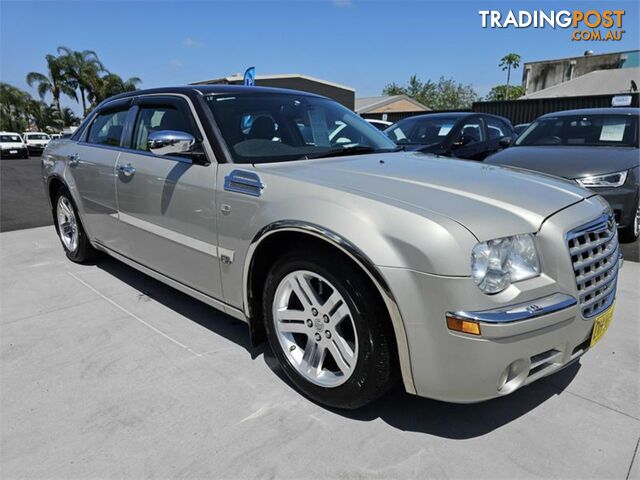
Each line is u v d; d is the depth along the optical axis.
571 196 2.33
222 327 3.24
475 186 2.28
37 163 22.23
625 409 2.34
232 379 2.62
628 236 5.17
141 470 1.98
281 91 3.48
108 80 40.69
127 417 2.31
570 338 2.03
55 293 3.87
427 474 1.95
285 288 2.43
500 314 1.82
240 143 2.78
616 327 3.21
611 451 2.06
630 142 5.61
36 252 5.10
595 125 6.05
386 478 1.93
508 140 7.68
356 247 1.96
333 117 3.49
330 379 2.30
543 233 2.00
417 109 43.00
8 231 6.19
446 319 1.83
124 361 2.81
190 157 2.82
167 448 2.10
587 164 5.03
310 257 2.19
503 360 1.86
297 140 3.08
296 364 2.44
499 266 1.88
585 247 2.11
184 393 2.49
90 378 2.64
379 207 2.01
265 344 3.00
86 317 3.41
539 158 5.35
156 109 3.29
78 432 2.21
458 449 2.08
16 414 2.34
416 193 2.14
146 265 3.44
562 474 1.94
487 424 2.24
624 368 2.70
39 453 2.08
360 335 2.07
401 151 3.34
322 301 2.30
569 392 2.48
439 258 1.82
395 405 2.38
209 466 2.00
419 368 1.94
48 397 2.47
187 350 2.94
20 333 3.18
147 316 3.42
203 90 3.12
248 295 2.55
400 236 1.90
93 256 4.56
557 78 51.75
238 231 2.50
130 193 3.35
